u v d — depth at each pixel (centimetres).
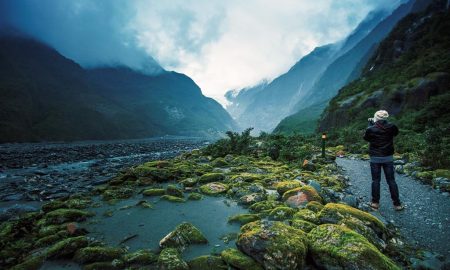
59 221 663
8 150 4803
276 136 2502
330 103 6250
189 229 540
